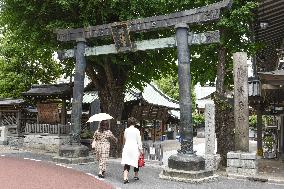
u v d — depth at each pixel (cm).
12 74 2775
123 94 2027
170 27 1366
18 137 2570
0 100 2612
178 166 1178
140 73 2133
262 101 1883
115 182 1076
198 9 1289
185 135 1232
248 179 1189
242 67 1280
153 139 3209
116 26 1485
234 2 1447
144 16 1730
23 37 1898
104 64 1900
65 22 1719
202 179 1120
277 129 2411
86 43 1631
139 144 1088
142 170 1372
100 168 1156
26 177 1078
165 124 3906
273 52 1980
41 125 2311
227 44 1587
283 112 1997
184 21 1316
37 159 1625
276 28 1648
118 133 1931
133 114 2650
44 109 2353
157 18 1385
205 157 1355
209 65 1778
